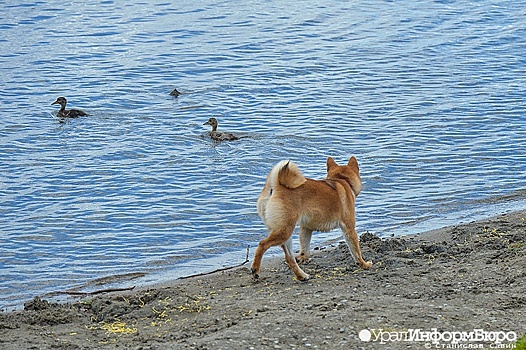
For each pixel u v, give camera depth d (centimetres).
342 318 877
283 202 1081
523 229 1342
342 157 2002
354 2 4509
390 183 1798
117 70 3042
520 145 2064
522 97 2564
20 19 4100
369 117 2369
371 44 3450
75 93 2703
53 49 3434
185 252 1424
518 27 3741
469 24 3847
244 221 1584
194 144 2117
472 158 1970
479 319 875
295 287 1080
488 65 3047
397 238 1373
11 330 949
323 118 2359
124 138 2175
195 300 1043
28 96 2666
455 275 1078
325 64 3086
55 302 1178
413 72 2944
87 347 866
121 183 1820
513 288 997
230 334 838
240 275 1205
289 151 2055
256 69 3017
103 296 1139
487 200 1672
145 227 1555
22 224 1570
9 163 1958
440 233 1397
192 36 3684
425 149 2047
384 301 956
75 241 1487
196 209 1655
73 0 4650
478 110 2412
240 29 3825
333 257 1238
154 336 896
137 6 4462
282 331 839
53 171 1903
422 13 4144
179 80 2878
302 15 4147
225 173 1889
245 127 2289
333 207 1120
